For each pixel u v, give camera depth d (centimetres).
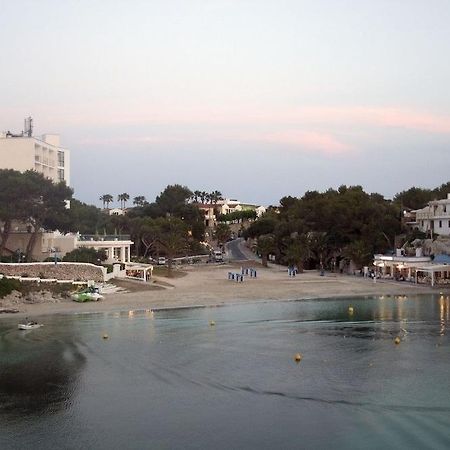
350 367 4591
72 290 9125
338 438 3123
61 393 3991
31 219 10650
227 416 3500
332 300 9131
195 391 4006
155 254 17638
